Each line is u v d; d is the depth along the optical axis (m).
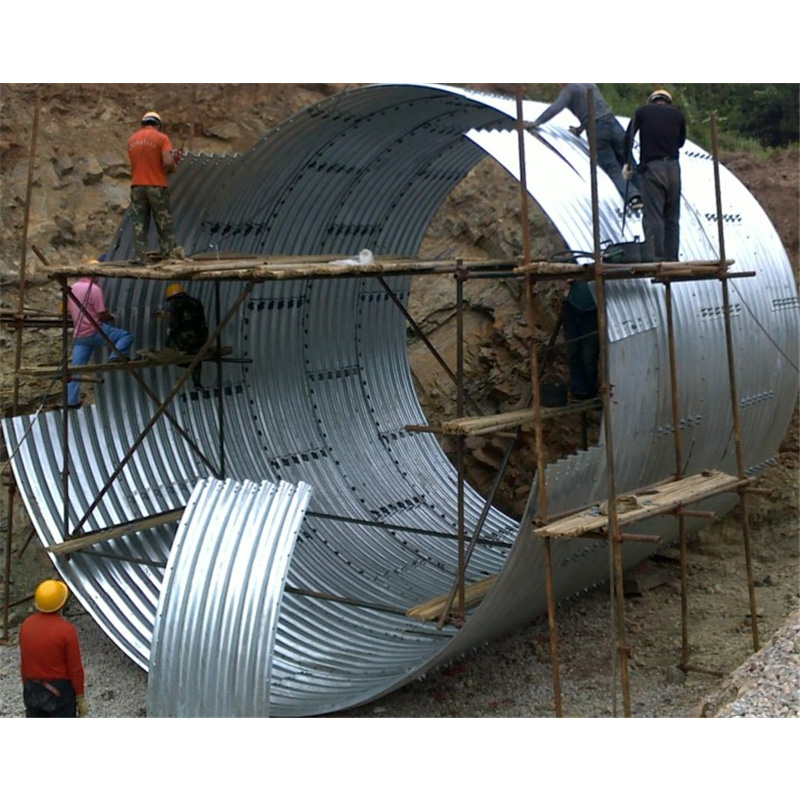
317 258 9.91
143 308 10.50
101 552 9.36
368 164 10.76
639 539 7.08
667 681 8.77
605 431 7.23
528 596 8.41
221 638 6.88
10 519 9.64
